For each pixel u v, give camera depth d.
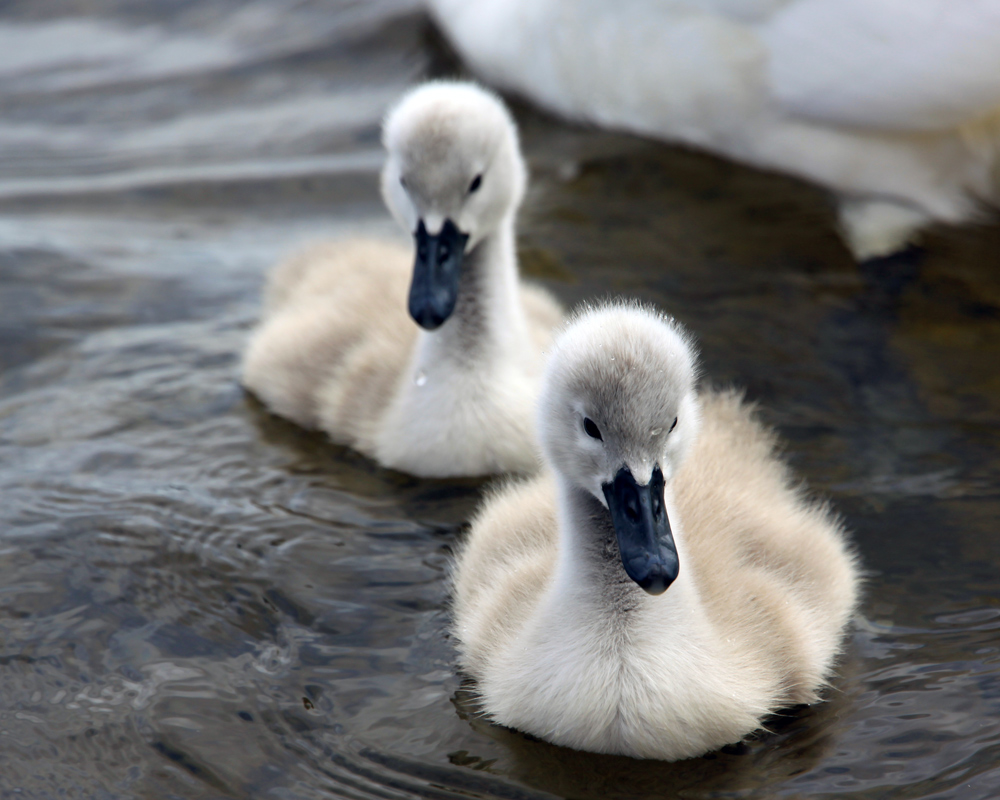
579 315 8.17
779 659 8.01
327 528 9.70
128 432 10.91
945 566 9.05
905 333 11.84
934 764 7.40
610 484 7.50
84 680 8.15
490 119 10.59
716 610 8.07
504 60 15.70
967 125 12.84
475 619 8.47
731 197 14.04
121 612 8.76
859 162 13.19
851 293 12.48
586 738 7.62
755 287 12.61
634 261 13.05
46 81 17.27
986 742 7.53
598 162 14.73
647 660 7.60
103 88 17.12
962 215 13.27
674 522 7.95
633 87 14.35
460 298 10.54
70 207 14.66
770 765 7.49
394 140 10.80
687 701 7.51
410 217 10.80
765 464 9.81
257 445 10.86
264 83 17.12
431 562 9.34
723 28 13.34
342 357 11.31
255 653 8.42
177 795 7.30
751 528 8.88
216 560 9.28
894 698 7.92
